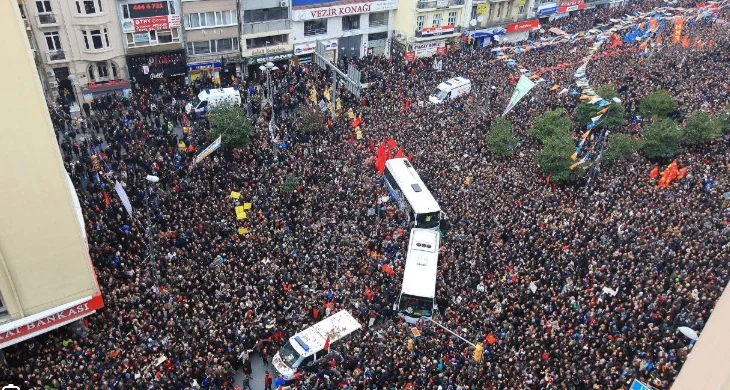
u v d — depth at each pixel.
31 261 24.83
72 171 39.22
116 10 50.62
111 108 49.22
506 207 37.47
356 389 25.33
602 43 62.00
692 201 38.09
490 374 26.00
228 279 30.70
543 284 31.17
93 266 29.86
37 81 22.09
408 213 37.81
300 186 38.47
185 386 25.52
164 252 32.53
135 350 26.23
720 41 68.25
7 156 22.50
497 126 44.66
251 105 50.91
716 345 13.88
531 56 63.56
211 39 56.16
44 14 47.72
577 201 38.44
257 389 28.17
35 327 25.69
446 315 30.00
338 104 49.41
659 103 50.69
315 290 31.05
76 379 23.97
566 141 41.75
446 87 54.31
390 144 42.88
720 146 47.59
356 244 34.00
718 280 30.58
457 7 67.69
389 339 28.19
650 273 31.66
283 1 57.81
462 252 34.16
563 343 27.06
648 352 26.62
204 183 38.16
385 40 66.75
